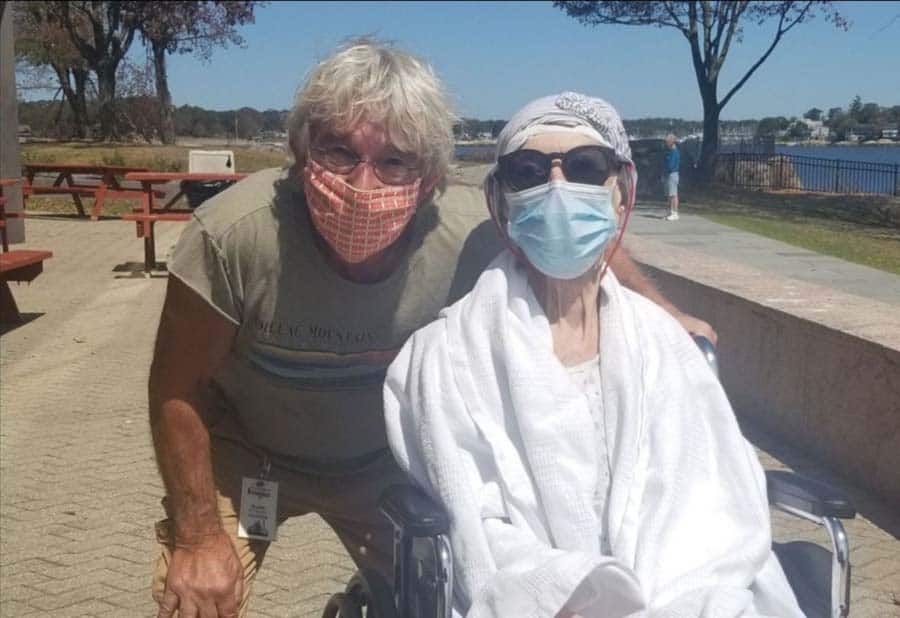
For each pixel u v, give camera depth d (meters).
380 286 2.68
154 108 51.94
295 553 4.77
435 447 2.48
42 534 4.93
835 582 2.43
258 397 2.86
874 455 5.28
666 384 2.58
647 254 8.55
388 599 2.55
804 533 4.82
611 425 2.54
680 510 2.46
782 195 27.70
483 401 2.53
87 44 48.06
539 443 2.46
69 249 15.82
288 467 3.00
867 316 5.87
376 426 2.94
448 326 2.61
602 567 2.26
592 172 2.59
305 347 2.73
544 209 2.54
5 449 6.25
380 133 2.46
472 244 2.75
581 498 2.44
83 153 35.09
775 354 6.22
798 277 11.37
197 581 2.66
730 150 35.50
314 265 2.62
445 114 2.57
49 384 7.88
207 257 2.59
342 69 2.46
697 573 2.38
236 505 2.98
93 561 4.62
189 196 17.92
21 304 11.21
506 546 2.40
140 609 4.15
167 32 47.47
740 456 2.54
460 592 2.42
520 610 2.28
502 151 2.66
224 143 49.03
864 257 13.44
